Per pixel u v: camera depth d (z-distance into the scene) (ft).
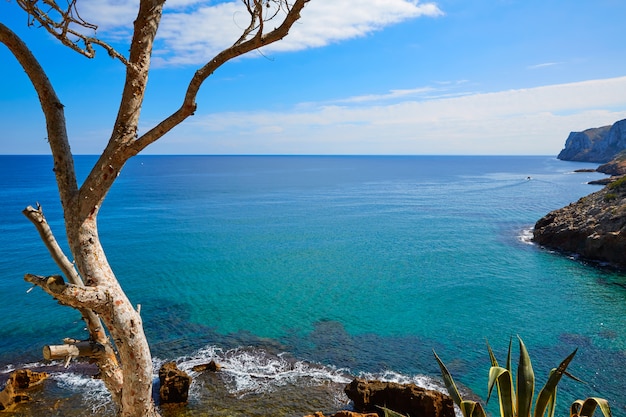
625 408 51.39
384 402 48.26
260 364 61.72
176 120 13.82
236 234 167.53
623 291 95.91
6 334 71.77
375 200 292.40
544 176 526.98
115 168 14.16
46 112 14.44
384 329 76.07
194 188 384.88
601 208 134.82
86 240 13.91
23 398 50.70
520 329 75.72
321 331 74.95
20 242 146.51
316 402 51.60
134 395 14.42
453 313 83.97
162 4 14.55
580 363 62.59
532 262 122.31
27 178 479.00
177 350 66.39
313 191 361.10
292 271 115.34
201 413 48.91
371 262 125.18
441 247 144.36
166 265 120.06
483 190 358.64
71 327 74.64
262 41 13.52
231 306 87.40
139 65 14.12
